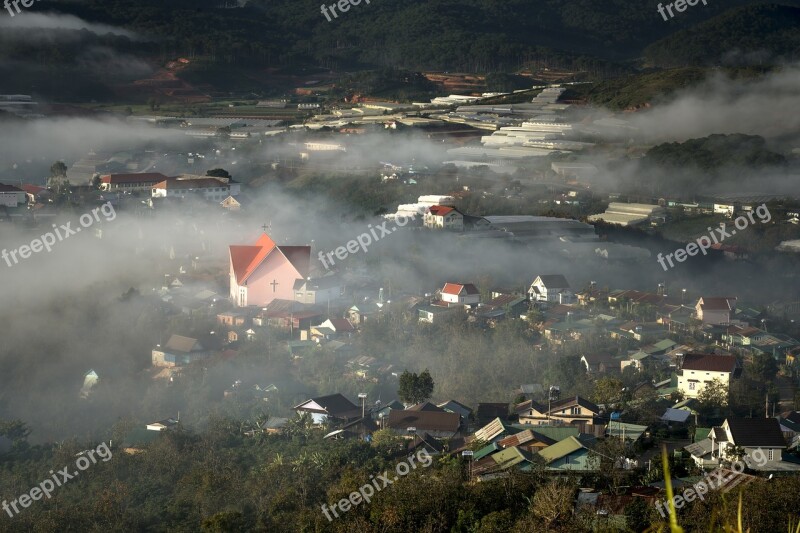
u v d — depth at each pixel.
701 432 73.88
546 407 80.94
